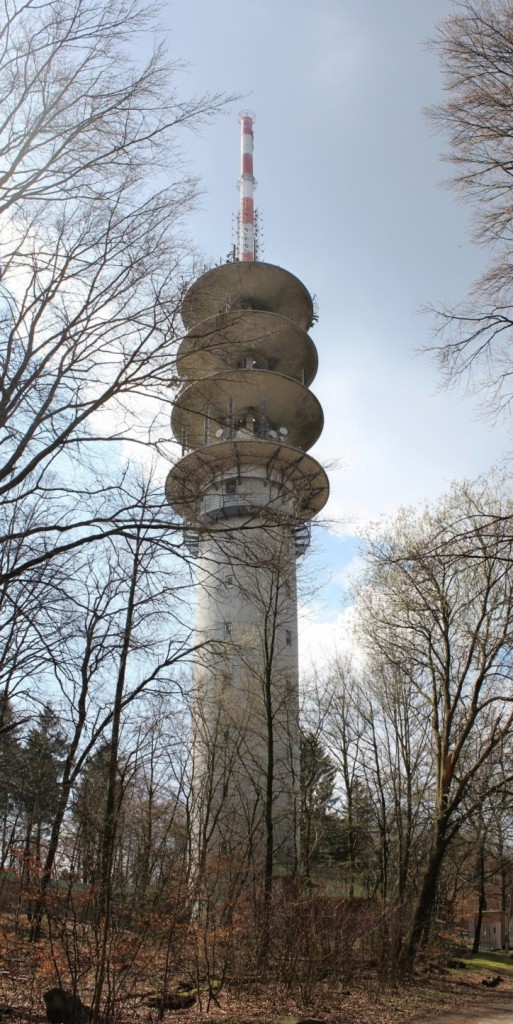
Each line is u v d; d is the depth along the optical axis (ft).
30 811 52.95
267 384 111.65
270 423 119.44
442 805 73.41
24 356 35.01
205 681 77.15
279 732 87.86
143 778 41.73
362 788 93.91
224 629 93.04
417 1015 53.26
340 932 57.36
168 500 38.01
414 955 71.51
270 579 71.20
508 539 33.50
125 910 33.96
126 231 36.65
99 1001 31.71
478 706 72.23
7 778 57.16
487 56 32.71
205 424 88.07
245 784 84.79
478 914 135.23
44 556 33.71
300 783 85.40
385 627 78.84
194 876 45.68
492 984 76.95
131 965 34.68
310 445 127.75
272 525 39.65
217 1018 41.50
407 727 89.04
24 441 33.47
